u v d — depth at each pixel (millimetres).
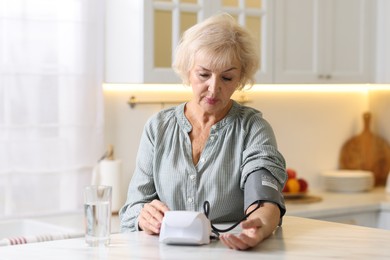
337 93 5066
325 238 2223
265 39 4332
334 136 5066
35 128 3879
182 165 2473
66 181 3980
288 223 2480
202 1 4051
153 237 2256
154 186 2553
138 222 2375
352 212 4309
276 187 2297
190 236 2119
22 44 3824
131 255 2002
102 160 4020
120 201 4004
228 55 2332
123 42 3988
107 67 4113
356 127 5160
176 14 3963
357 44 4727
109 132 4168
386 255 1997
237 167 2439
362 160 5121
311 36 4523
